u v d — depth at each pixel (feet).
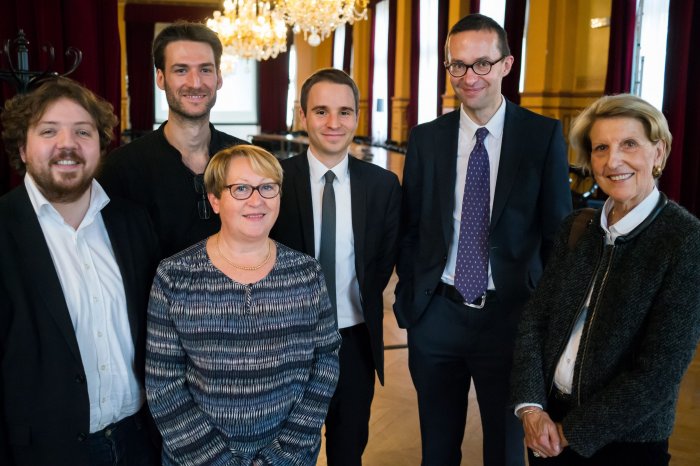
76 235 5.29
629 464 5.19
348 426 7.39
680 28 18.86
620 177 5.18
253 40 29.58
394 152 38.58
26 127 5.03
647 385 4.88
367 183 7.31
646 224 5.12
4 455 4.98
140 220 5.88
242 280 5.38
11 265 4.98
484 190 7.27
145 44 54.65
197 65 6.82
